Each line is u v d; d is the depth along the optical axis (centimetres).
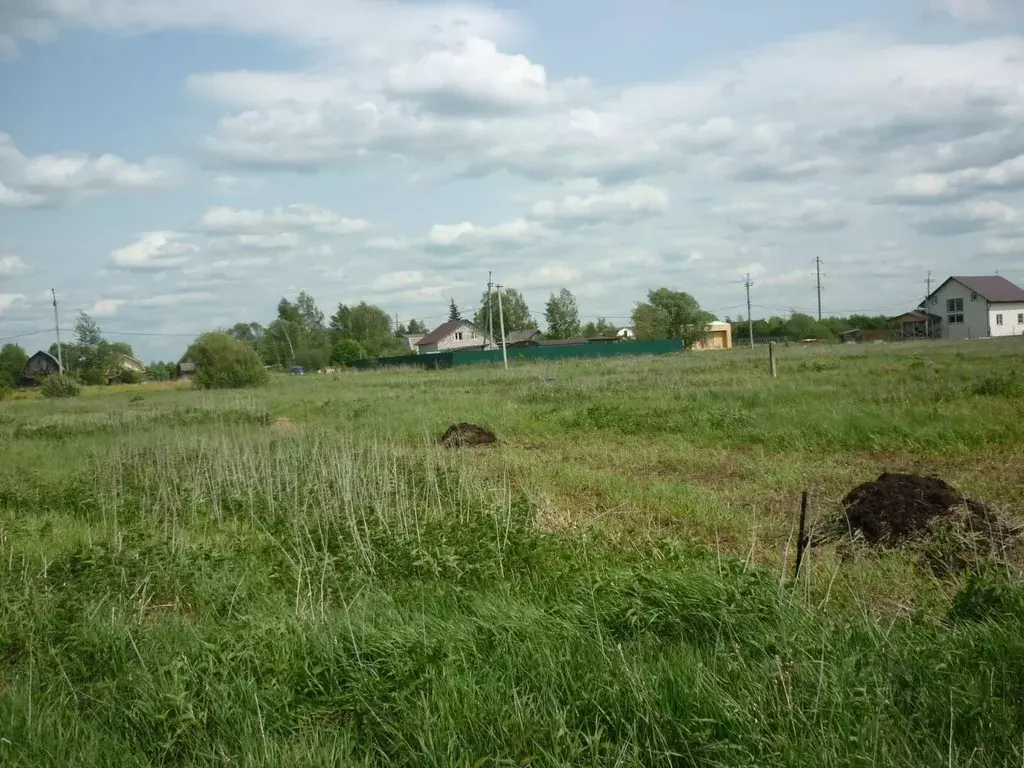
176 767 457
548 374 3947
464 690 479
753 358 4334
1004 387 1745
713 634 543
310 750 443
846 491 1060
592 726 450
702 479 1238
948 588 639
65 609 673
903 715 434
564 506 1075
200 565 795
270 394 3703
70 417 2794
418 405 2477
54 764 448
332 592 726
